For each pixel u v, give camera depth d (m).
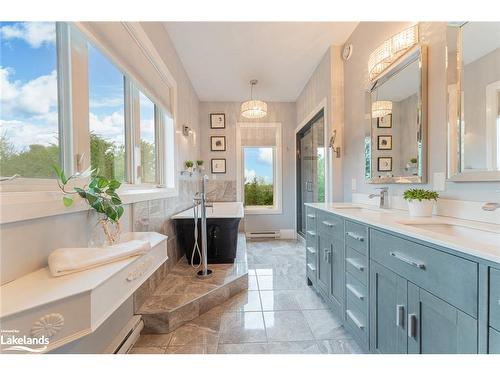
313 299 2.21
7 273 0.79
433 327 0.91
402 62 1.77
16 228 0.82
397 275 1.11
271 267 3.06
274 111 4.66
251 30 2.45
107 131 1.58
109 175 1.61
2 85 0.89
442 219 1.34
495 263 0.69
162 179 2.67
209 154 4.59
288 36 2.57
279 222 4.70
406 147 1.75
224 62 3.12
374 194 2.05
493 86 1.16
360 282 1.45
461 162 1.32
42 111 1.05
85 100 1.29
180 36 2.54
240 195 4.65
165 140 2.72
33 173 1.01
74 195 1.08
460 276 0.80
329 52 2.78
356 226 1.49
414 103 1.67
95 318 0.76
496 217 1.16
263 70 3.35
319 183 3.56
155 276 2.09
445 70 1.42
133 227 1.76
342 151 2.79
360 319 1.45
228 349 1.53
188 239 2.80
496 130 1.15
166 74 2.38
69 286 0.75
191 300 1.89
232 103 4.61
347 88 2.66
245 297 2.25
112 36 1.39
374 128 2.14
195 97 4.14
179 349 1.54
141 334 1.69
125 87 1.84
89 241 1.21
